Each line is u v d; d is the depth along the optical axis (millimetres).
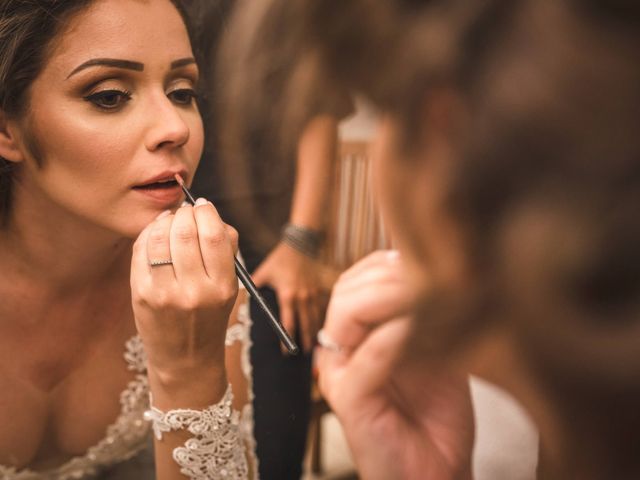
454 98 272
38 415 1051
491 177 266
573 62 251
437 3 268
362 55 274
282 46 275
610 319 266
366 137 308
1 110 838
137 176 830
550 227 259
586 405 297
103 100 812
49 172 852
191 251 756
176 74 849
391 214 298
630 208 252
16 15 788
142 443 1142
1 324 990
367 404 525
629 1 250
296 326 1401
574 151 253
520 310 281
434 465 536
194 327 772
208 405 848
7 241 955
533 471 538
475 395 595
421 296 302
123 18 796
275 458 1376
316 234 1362
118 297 1041
